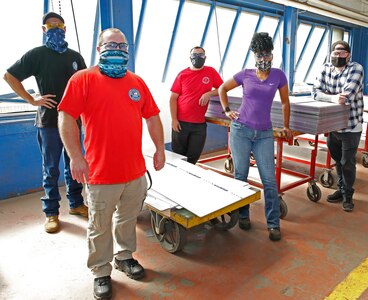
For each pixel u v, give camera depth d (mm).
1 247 2453
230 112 2576
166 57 5266
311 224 2830
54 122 2543
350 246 2467
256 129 2443
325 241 2543
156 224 2438
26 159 3477
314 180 3289
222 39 5820
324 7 5672
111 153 1717
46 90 2492
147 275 2123
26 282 2049
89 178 1745
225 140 5711
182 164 3006
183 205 2215
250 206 3201
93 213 1812
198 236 2631
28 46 3684
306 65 8102
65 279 2084
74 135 1651
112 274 2131
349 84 2785
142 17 4645
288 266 2215
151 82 4512
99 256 1916
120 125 1707
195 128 3326
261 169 2539
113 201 1796
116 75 1699
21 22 3555
